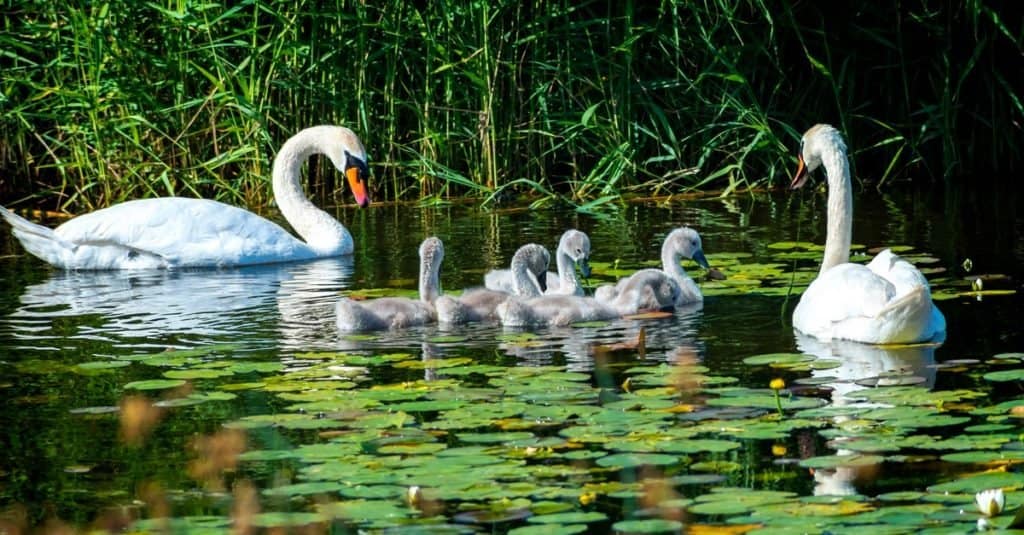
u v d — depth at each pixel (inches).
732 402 392.5
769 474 336.8
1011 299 520.7
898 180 904.9
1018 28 921.5
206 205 681.6
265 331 510.0
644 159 892.0
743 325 498.6
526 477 337.1
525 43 868.0
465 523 309.7
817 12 908.0
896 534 296.2
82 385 434.6
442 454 353.4
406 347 479.5
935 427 368.8
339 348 478.0
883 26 924.6
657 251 654.5
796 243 666.2
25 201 877.8
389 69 849.5
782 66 909.8
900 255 625.3
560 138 877.2
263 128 798.5
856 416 377.7
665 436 362.3
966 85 933.8
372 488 330.3
